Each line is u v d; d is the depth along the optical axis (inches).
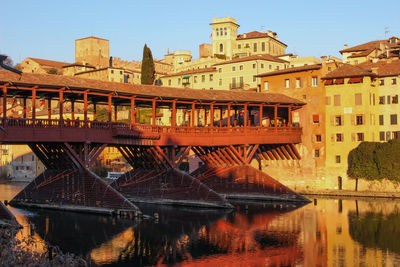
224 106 3090.6
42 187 2476.6
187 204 2568.9
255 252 1646.2
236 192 2915.8
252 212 2402.8
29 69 6476.4
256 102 2942.9
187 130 2608.3
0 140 1920.5
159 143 2497.5
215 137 2719.0
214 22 6122.1
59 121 2108.8
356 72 3046.3
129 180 2787.9
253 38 5940.0
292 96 3248.0
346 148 3053.6
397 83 3051.2
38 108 5191.9
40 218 2145.7
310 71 3171.8
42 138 2048.5
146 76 4968.0
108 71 5738.2
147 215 2278.5
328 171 3100.4
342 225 2079.2
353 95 3041.3
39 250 1566.2
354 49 4525.1
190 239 1813.5
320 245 1744.6
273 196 2790.4
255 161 3447.3
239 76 4731.8
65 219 2126.0
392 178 2844.5
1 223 1626.5
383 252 1654.8
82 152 2268.7
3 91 1961.1
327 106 3115.2
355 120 3029.0
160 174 2659.9
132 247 1686.8
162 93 2519.7
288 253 1638.8
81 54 6934.1
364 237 1868.8
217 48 6117.1
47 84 2058.3
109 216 2198.6
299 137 3171.8
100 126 2255.2
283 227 2044.8
